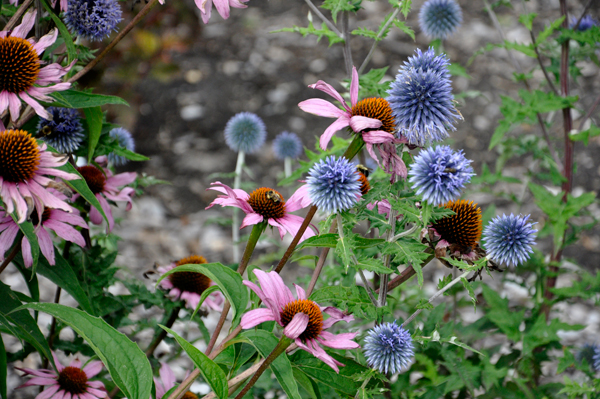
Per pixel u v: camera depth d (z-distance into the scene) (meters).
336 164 1.05
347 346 1.04
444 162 1.04
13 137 1.05
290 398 1.00
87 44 2.87
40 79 1.12
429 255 1.09
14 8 1.21
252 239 1.11
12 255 1.19
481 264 1.08
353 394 1.08
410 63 1.11
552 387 1.43
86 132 1.27
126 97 3.13
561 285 2.23
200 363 0.98
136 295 1.34
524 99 1.47
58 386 1.25
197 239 2.55
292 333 0.99
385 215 1.13
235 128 2.17
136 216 2.64
